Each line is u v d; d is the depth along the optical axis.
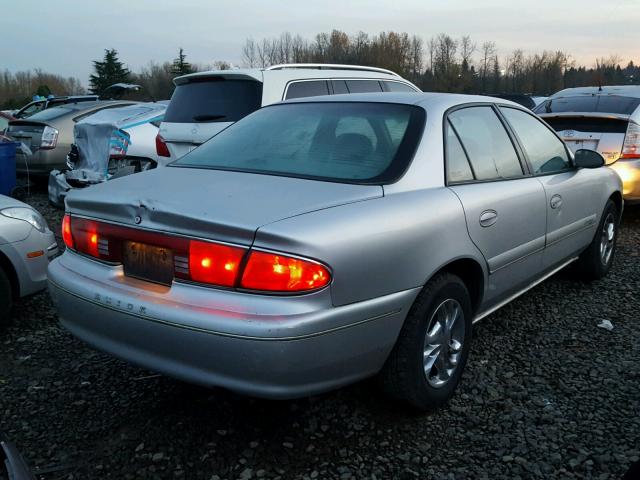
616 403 3.15
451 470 2.62
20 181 9.52
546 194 3.86
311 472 2.60
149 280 2.63
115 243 2.75
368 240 2.51
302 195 2.64
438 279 2.91
